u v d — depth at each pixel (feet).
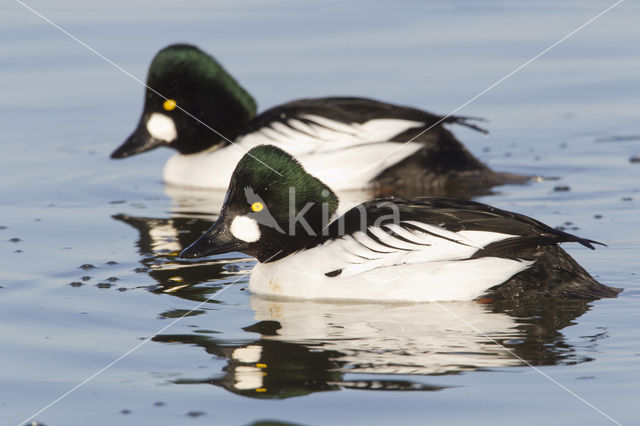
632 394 24.70
